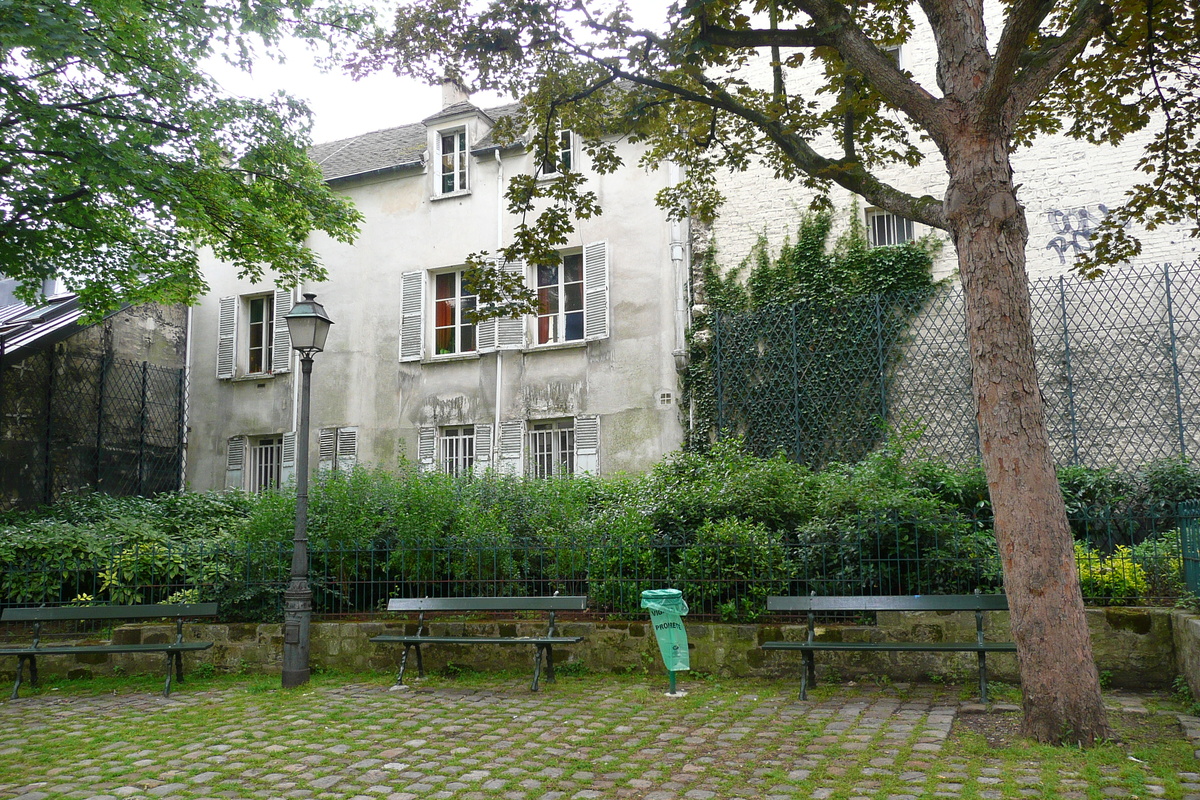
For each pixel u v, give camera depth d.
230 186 14.43
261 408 18.39
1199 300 12.74
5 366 15.58
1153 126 13.34
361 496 10.74
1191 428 12.56
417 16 8.73
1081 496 11.79
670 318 15.57
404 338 17.62
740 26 8.72
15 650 8.59
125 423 17.56
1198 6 7.76
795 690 7.55
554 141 10.38
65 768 5.66
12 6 9.66
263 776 5.37
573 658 8.77
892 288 14.20
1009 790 4.61
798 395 14.38
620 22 8.59
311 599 9.73
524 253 9.85
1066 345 13.12
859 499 8.67
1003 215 5.85
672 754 5.59
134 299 15.73
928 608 7.21
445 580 9.72
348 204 16.08
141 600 10.91
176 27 12.24
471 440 17.00
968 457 13.32
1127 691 7.14
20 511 14.83
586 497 12.41
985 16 14.70
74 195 12.56
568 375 16.23
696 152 10.65
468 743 6.03
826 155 15.03
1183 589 7.61
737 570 8.66
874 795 4.64
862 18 9.03
